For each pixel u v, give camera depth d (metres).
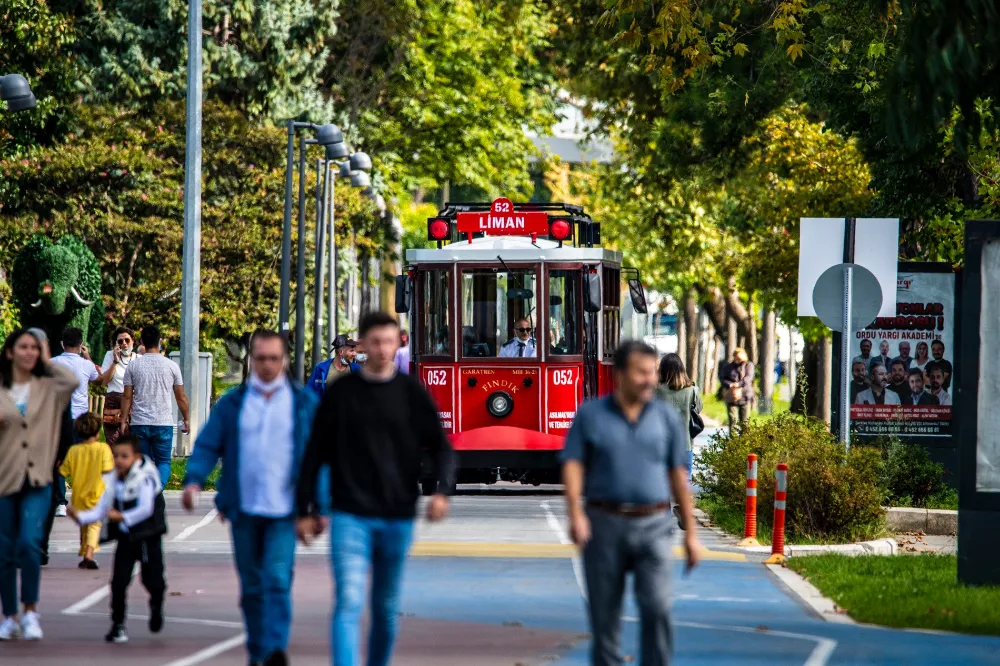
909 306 46.59
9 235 83.25
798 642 23.98
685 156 85.31
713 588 30.02
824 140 77.81
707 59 47.47
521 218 48.88
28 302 64.50
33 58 78.62
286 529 19.70
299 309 78.25
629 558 18.12
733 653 22.97
